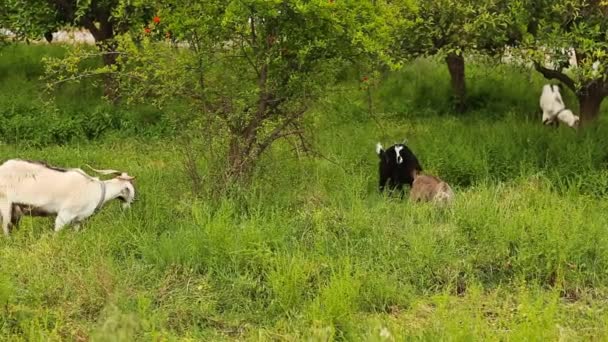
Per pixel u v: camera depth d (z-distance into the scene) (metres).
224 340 5.60
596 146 9.65
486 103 13.68
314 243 6.90
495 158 9.68
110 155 10.41
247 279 6.30
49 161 9.95
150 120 12.08
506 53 10.20
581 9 9.15
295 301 5.99
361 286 6.15
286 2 7.30
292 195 8.09
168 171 9.05
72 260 6.55
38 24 11.81
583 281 6.55
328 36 7.67
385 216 7.66
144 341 5.37
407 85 14.20
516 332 5.26
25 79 13.79
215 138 8.09
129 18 9.92
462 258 6.79
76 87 13.15
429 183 8.41
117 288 6.03
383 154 9.05
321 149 10.27
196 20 7.62
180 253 6.59
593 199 8.38
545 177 8.75
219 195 7.85
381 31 7.70
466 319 5.42
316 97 8.12
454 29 9.41
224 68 8.06
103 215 7.64
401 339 5.22
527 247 6.76
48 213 7.40
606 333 5.50
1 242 7.11
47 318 5.62
